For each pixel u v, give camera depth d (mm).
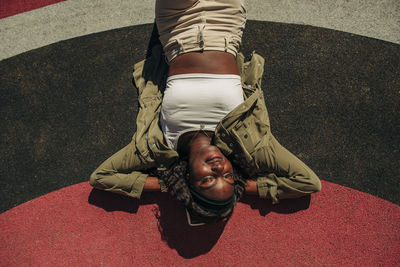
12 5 2387
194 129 1775
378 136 2219
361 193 2178
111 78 2305
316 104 2260
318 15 2336
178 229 2137
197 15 1823
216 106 1751
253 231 2141
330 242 2127
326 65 2289
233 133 1819
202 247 2121
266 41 2326
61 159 2238
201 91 1740
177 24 1861
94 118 2271
